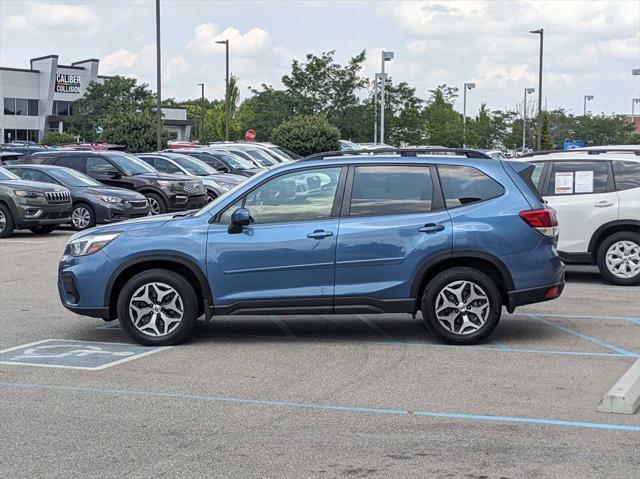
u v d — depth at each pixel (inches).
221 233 335.6
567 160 496.1
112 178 912.9
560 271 340.5
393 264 331.0
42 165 860.6
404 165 339.0
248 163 1147.3
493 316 334.3
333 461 210.8
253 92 1936.5
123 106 2947.8
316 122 1627.7
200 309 350.6
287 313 335.9
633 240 485.4
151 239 337.7
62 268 347.9
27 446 224.2
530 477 199.2
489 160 341.7
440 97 2261.3
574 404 258.8
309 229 332.8
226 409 256.2
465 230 330.0
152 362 315.9
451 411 252.4
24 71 3088.1
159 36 1387.8
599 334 359.6
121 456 215.9
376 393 272.1
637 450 217.5
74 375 297.9
